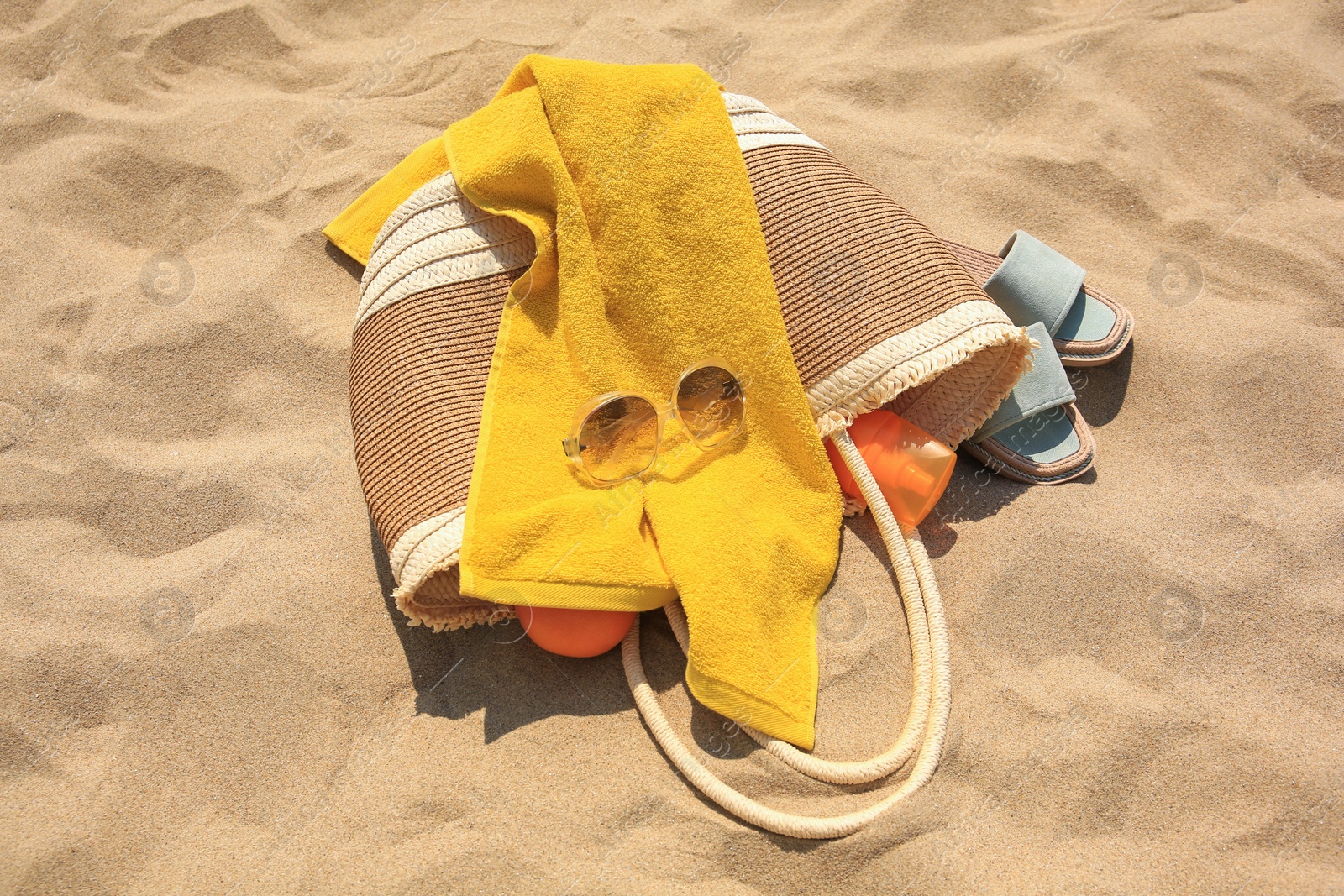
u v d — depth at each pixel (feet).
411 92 10.04
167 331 8.19
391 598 6.77
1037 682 6.16
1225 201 9.08
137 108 9.83
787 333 6.55
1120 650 6.29
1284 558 6.64
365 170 9.29
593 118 6.73
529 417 6.34
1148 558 6.66
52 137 9.53
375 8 10.74
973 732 5.95
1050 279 7.17
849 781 5.72
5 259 8.66
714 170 6.66
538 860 5.53
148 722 6.23
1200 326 8.07
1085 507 6.98
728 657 5.80
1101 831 5.61
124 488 7.37
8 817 5.81
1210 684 6.10
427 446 6.17
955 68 10.23
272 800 5.89
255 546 7.06
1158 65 10.15
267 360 8.11
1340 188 9.10
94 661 6.46
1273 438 7.38
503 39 10.50
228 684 6.36
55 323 8.29
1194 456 7.34
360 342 6.95
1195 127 9.64
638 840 5.60
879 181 9.31
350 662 6.45
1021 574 6.63
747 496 6.47
